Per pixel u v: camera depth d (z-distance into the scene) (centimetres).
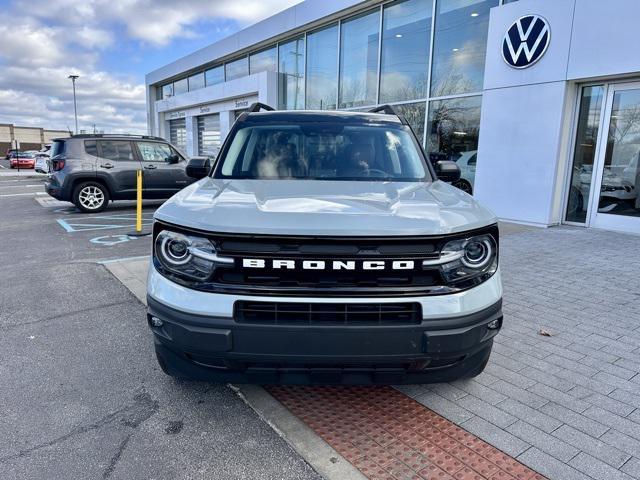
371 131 378
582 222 871
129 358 341
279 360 217
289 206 236
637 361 340
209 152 2256
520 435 253
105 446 241
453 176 377
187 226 224
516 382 309
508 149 905
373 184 304
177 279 228
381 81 1251
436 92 1100
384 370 226
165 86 2803
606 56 753
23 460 229
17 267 592
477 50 996
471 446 243
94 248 708
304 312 214
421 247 218
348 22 1348
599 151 827
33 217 1038
